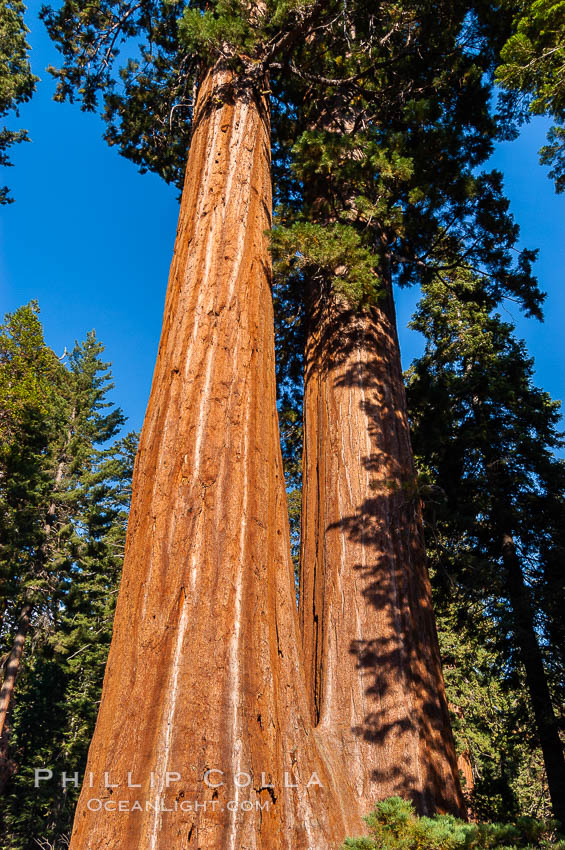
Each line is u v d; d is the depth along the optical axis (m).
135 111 12.38
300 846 3.55
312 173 8.11
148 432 5.08
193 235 6.16
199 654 3.82
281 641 4.38
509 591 12.77
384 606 5.32
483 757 18.59
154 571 4.20
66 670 25.11
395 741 4.60
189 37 7.07
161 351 5.61
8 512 21.80
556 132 6.48
